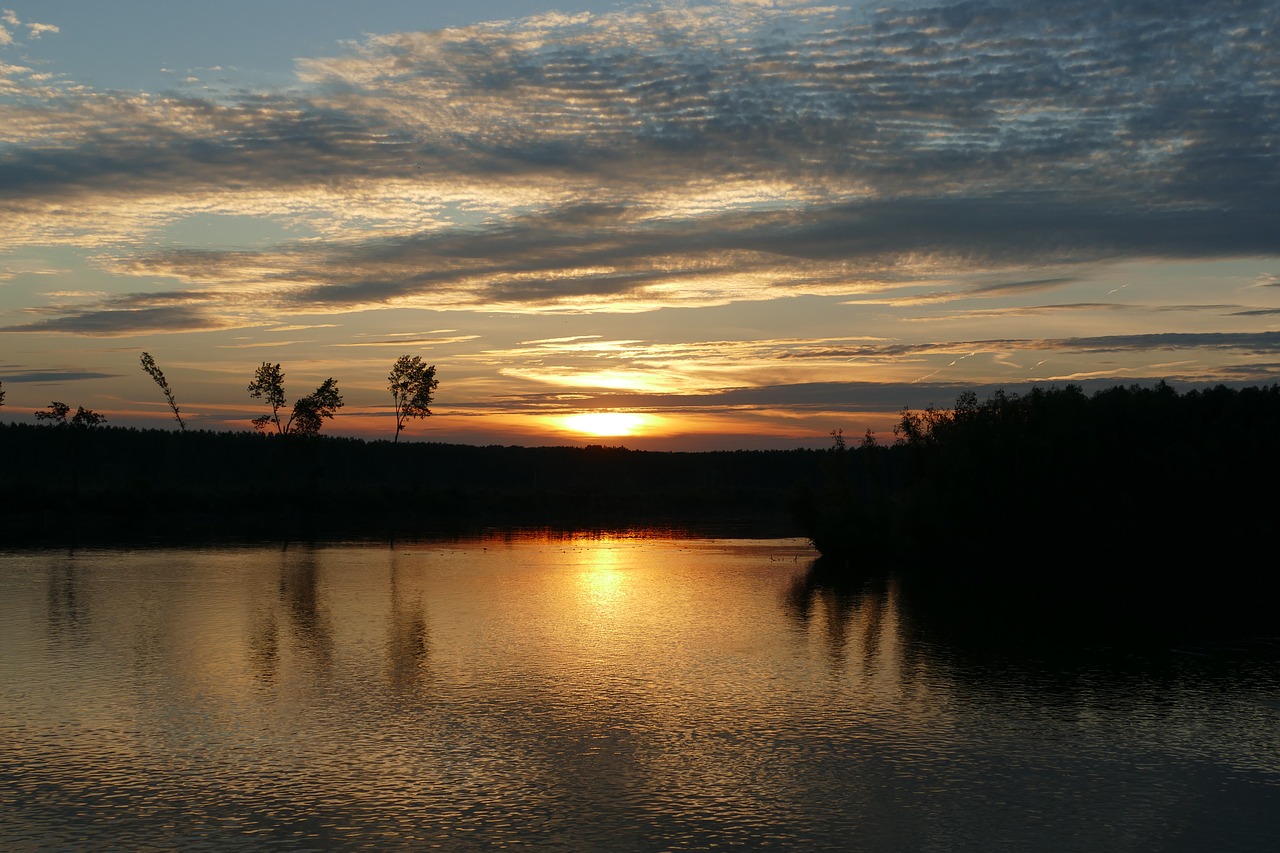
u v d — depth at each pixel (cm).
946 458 8888
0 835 2448
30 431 16250
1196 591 7319
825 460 10794
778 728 3400
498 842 2444
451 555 8969
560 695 3778
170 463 17062
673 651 4609
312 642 4728
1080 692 3956
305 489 13138
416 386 14800
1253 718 3588
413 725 3372
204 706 3581
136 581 6900
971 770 3005
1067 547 8031
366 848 2397
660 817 2611
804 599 6406
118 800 2681
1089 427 8031
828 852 2416
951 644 4956
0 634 4872
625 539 11075
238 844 2411
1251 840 2517
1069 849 2456
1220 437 7888
